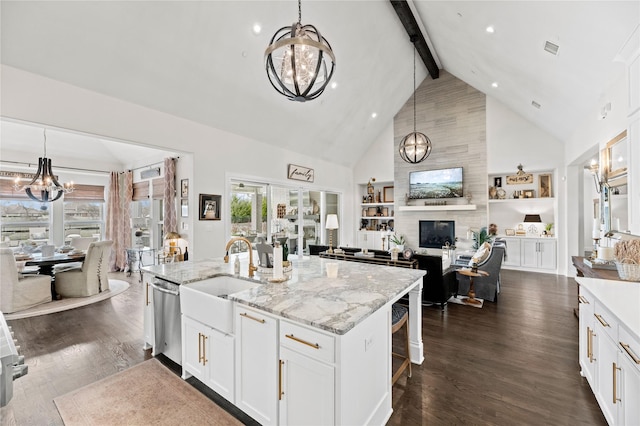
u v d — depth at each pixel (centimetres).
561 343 295
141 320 370
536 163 638
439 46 607
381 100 709
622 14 229
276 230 621
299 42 181
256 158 560
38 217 636
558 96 446
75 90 324
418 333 257
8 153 577
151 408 203
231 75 418
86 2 274
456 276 449
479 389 220
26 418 193
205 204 469
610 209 367
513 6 311
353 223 890
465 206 696
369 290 201
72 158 652
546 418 188
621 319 150
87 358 271
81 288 464
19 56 280
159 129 404
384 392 187
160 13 312
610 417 170
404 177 801
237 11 353
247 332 181
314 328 147
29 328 343
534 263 645
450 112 736
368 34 507
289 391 159
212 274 259
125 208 695
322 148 717
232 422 189
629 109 256
